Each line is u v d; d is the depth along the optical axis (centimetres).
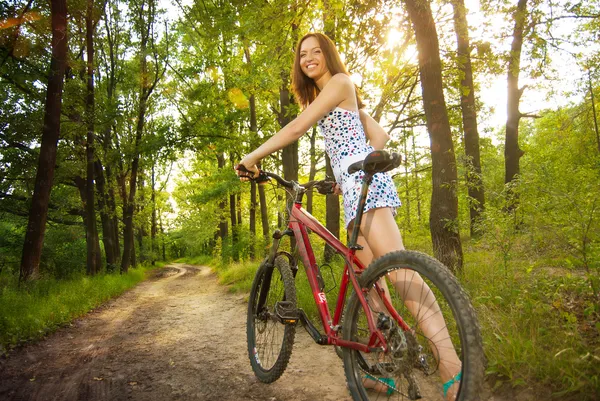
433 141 550
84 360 379
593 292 299
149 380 310
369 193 207
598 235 345
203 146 1692
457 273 459
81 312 708
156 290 1414
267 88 1224
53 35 1073
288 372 303
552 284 347
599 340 235
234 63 1595
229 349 392
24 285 897
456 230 504
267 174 257
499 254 437
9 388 303
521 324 280
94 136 1614
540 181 424
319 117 220
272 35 798
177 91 1919
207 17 1160
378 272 194
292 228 264
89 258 1630
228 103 1641
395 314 187
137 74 1947
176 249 6956
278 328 284
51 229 2350
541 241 403
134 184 2164
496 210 459
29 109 1340
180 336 473
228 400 259
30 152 1448
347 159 219
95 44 1936
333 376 288
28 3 1115
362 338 204
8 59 1212
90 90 1517
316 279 245
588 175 625
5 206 1755
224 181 2031
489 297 328
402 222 816
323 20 804
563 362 213
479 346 147
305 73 245
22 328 491
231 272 1537
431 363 194
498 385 219
